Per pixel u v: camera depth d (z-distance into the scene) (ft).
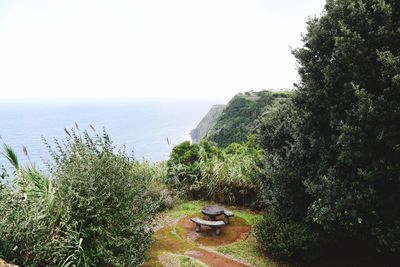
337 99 17.16
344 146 15.56
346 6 16.85
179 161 35.12
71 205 13.93
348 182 15.75
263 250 21.40
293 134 20.17
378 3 15.39
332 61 17.70
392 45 15.51
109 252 13.87
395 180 14.89
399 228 14.14
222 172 32.37
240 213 29.68
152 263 18.04
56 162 15.56
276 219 21.15
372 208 14.84
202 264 18.95
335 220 16.47
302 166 19.45
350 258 20.04
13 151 14.29
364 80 16.01
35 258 12.00
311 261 19.85
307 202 19.80
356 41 15.69
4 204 12.74
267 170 21.52
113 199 15.20
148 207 17.74
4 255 11.65
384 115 14.38
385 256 19.11
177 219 27.86
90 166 15.17
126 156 18.15
